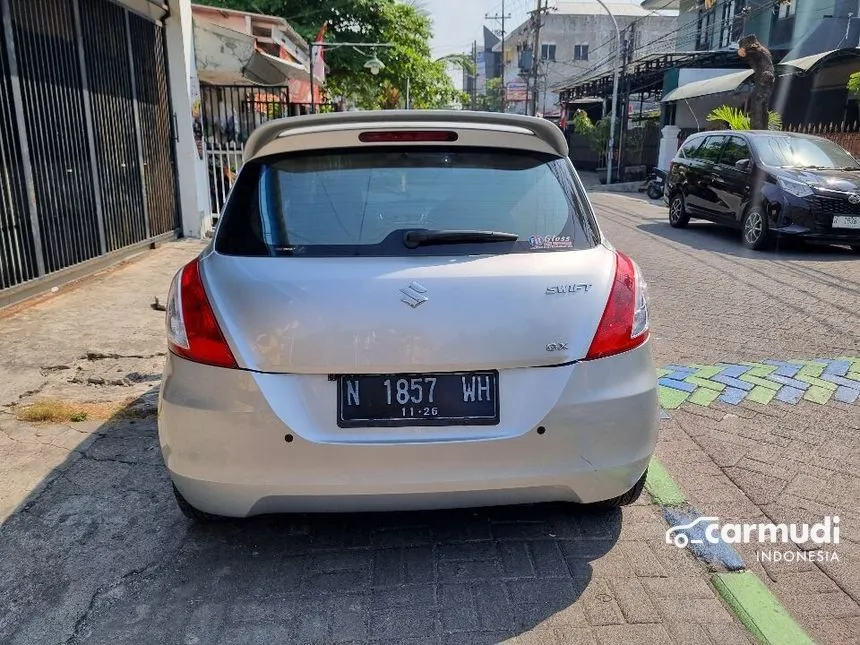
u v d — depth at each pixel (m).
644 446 2.54
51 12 6.79
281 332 2.29
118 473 3.38
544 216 2.61
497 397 2.35
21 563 2.69
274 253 2.47
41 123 6.59
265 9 19.91
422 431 2.33
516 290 2.37
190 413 2.37
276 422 2.29
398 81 22.94
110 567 2.68
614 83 28.67
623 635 2.30
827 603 2.48
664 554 2.75
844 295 7.14
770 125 18.12
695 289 7.49
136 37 8.98
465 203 2.59
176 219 10.55
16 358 4.92
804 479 3.35
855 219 9.17
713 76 25.27
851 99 18.00
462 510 3.08
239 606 2.46
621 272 2.59
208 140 12.19
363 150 2.71
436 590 2.54
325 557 2.75
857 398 4.30
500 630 2.33
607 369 2.44
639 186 26.41
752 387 4.50
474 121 2.79
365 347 2.29
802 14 23.34
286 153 2.73
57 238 6.91
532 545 2.82
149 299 6.62
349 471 2.32
